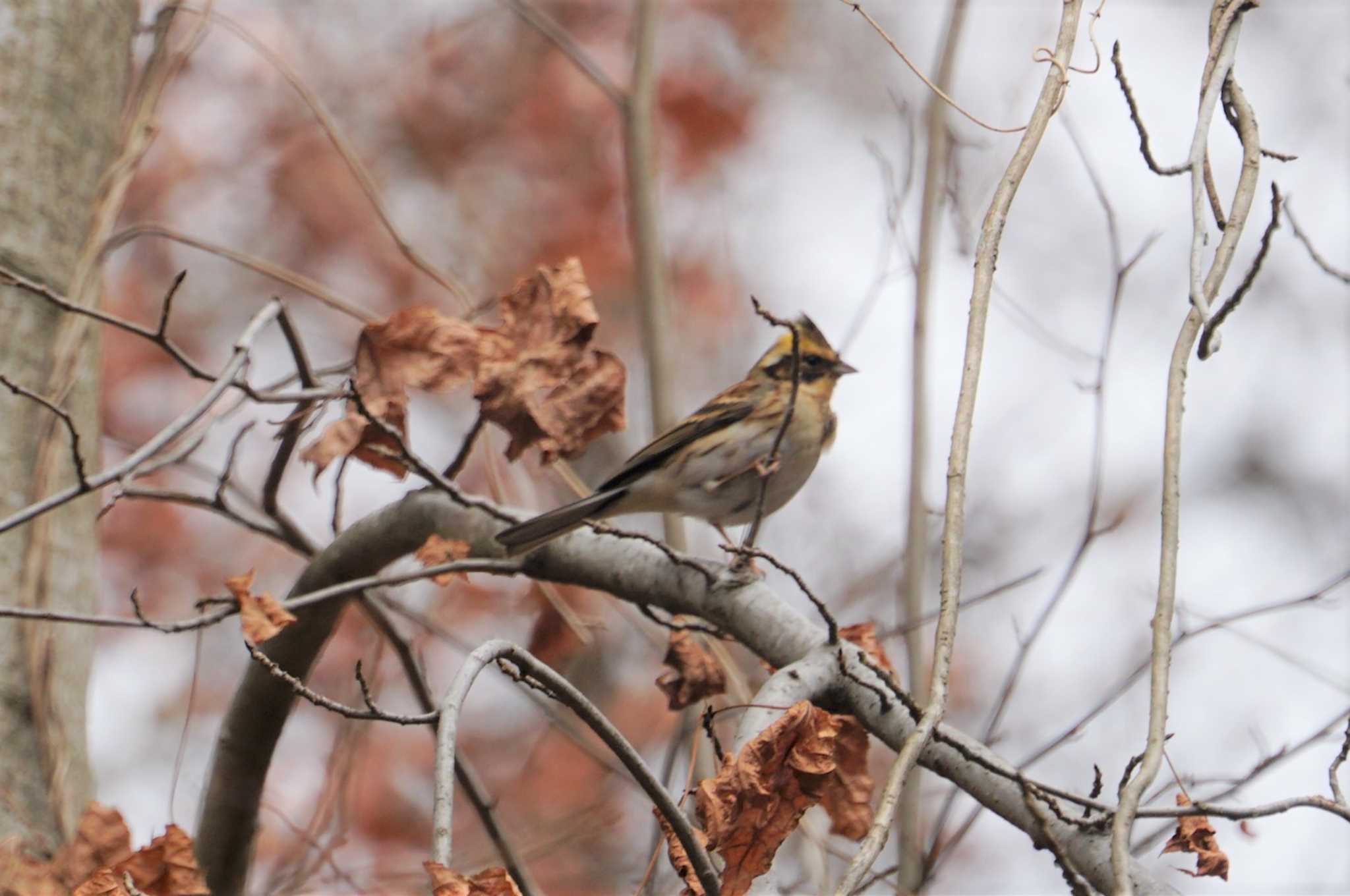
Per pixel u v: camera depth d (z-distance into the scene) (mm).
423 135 20281
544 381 9578
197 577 17422
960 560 5934
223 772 10070
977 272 6367
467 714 17109
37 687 8875
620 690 16750
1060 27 6891
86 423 9625
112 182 10023
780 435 8656
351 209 19625
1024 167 6539
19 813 8570
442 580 9594
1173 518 6082
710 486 12359
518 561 9523
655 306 13375
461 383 9523
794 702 7777
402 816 16219
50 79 9773
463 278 19766
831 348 13180
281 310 9148
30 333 9375
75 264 9711
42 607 9000
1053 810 7336
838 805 8664
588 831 14156
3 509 9023
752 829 6582
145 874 7551
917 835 10273
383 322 9516
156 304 18641
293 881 11336
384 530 9906
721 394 12828
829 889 10570
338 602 9922
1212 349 6520
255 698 9883
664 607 9227
